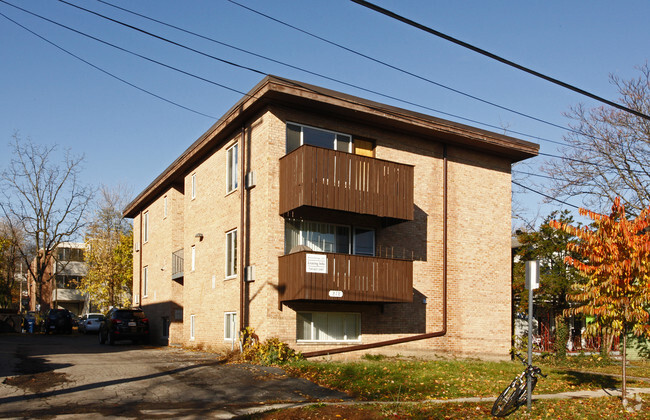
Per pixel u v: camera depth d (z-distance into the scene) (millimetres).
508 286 22938
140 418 10078
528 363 11742
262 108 18766
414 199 21062
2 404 10781
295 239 18516
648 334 12633
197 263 23734
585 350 28562
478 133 21828
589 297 13070
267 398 12328
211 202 22672
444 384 14688
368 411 10977
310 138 19125
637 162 29328
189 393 12508
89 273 49156
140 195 31922
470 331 21641
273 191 18141
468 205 22422
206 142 22219
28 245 66000
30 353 19781
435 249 21312
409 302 19531
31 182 45438
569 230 12984
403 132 20984
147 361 17516
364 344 19266
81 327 41750
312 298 16766
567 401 13141
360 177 18062
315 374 15164
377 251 19984
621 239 12523
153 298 30047
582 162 28500
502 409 11227
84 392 12180
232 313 20156
